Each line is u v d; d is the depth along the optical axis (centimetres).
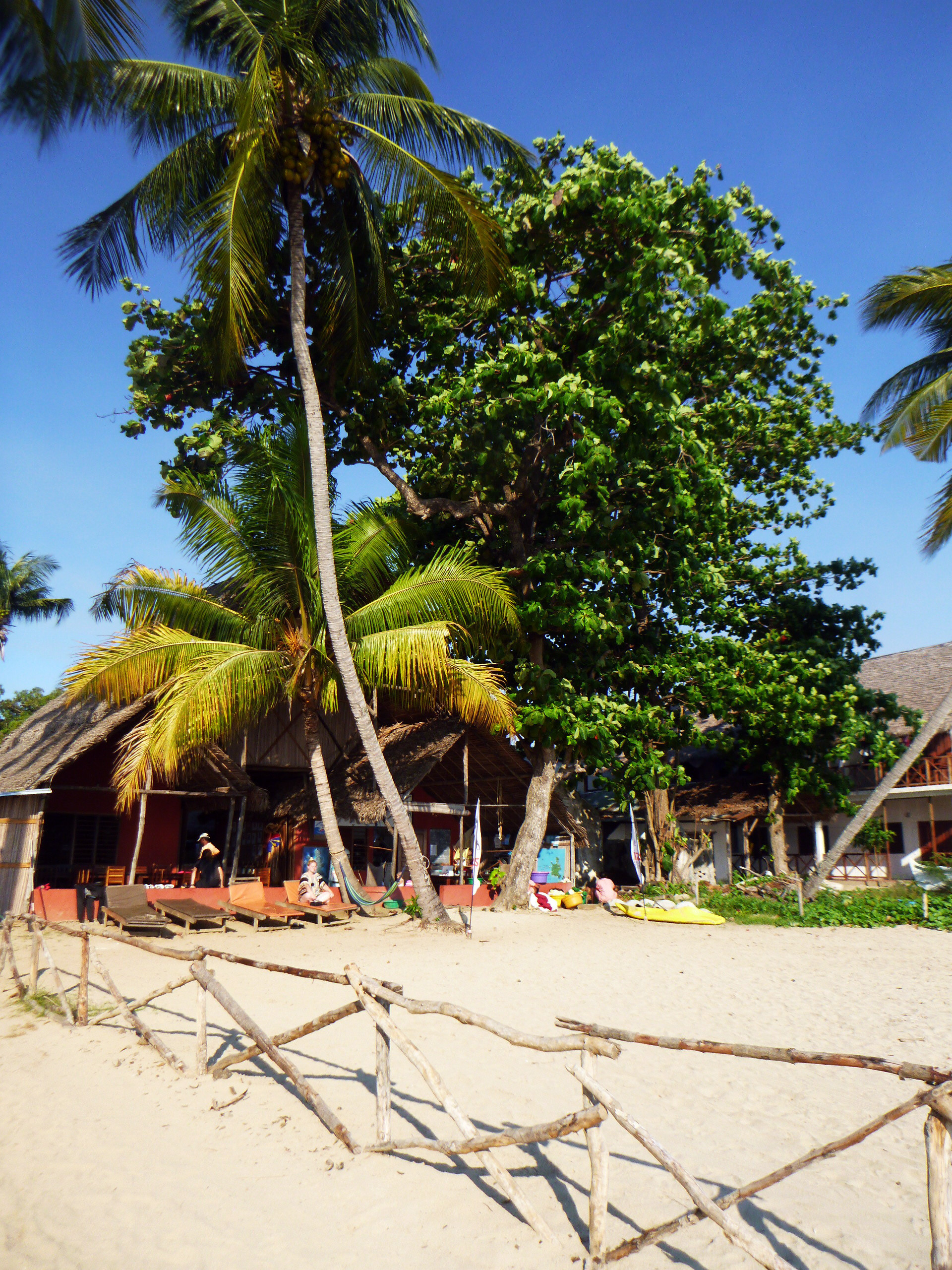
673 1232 410
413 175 1625
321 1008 982
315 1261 441
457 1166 549
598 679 2262
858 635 2741
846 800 2733
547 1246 449
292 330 1812
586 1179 531
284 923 1795
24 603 4950
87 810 2080
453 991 1101
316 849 2248
